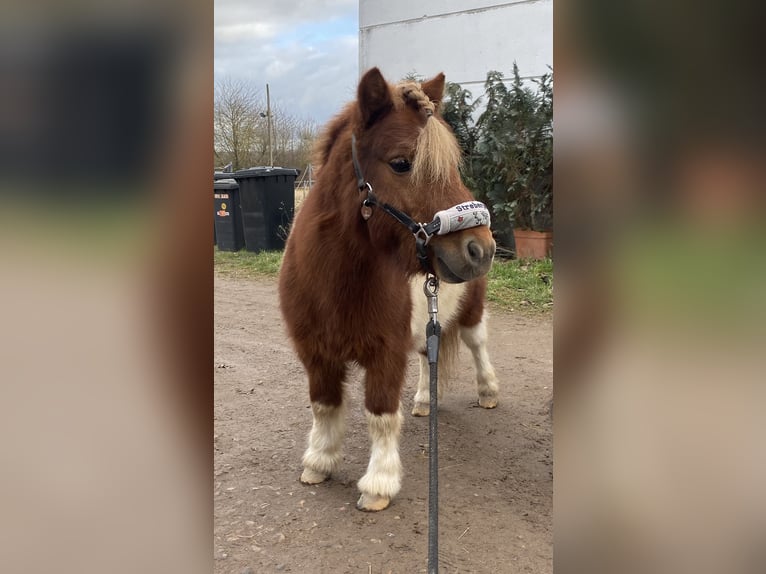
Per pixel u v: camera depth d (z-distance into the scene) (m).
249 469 3.39
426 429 3.96
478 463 3.49
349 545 2.67
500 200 9.15
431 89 2.89
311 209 2.84
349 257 2.66
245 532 2.76
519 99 8.70
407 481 3.28
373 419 2.94
